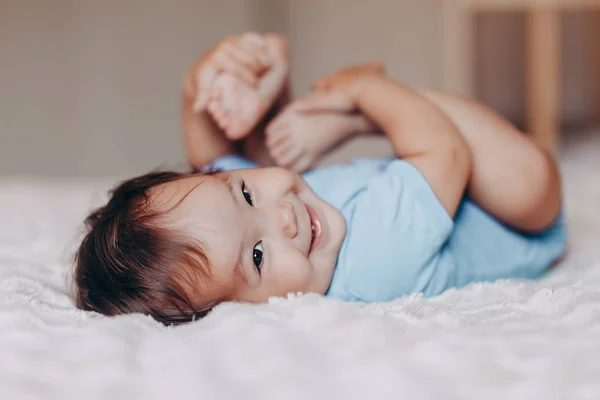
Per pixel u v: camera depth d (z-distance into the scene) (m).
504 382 0.48
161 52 3.12
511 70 3.17
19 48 3.01
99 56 3.07
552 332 0.55
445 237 0.87
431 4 3.23
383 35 3.28
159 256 0.73
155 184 0.83
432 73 3.25
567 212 1.32
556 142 3.16
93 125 3.10
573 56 3.15
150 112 3.13
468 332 0.56
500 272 0.97
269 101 1.07
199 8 3.13
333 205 0.88
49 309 0.68
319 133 1.08
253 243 0.75
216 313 0.63
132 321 0.64
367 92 1.02
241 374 0.50
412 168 0.89
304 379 0.49
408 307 0.64
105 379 0.51
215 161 1.12
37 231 1.14
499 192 0.95
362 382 0.48
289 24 3.27
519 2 3.14
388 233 0.84
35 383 0.52
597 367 0.49
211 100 1.04
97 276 0.77
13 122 3.04
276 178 0.81
